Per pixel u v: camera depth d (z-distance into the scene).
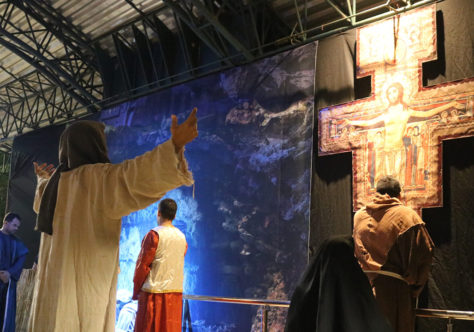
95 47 9.79
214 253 6.61
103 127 1.81
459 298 4.37
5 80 12.10
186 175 1.39
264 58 6.76
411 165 4.88
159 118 8.03
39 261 1.68
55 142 10.34
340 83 5.70
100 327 1.53
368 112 5.31
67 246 1.53
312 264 1.54
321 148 5.64
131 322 6.45
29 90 11.96
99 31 9.49
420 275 2.88
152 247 4.51
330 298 1.42
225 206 6.64
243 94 6.81
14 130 13.71
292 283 5.69
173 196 7.34
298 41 6.61
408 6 5.28
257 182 6.36
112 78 9.88
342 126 5.50
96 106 9.92
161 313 4.44
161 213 4.81
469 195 4.52
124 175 1.44
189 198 7.12
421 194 4.76
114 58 9.94
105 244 1.54
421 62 5.00
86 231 1.54
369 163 5.19
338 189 5.45
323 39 6.01
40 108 12.64
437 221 4.66
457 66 4.82
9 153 15.15
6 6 9.40
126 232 7.81
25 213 10.40
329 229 5.42
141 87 8.76
